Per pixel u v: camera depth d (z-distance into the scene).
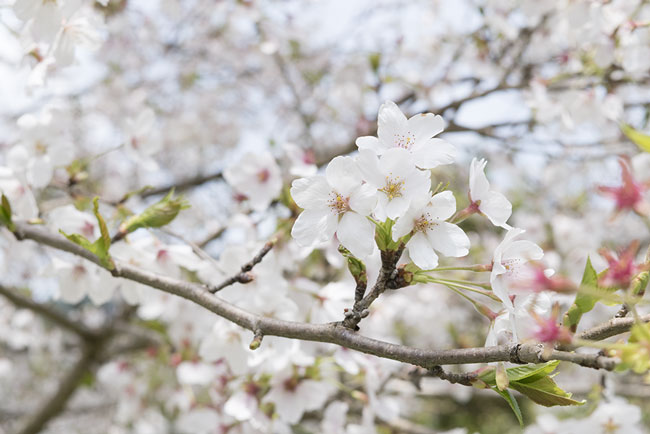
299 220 0.66
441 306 1.49
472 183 0.67
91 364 1.58
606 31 0.89
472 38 1.28
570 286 0.60
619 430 0.82
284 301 0.79
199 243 0.99
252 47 1.65
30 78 0.78
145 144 0.86
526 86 1.09
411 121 0.67
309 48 1.60
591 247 1.43
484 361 0.63
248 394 0.83
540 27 1.14
